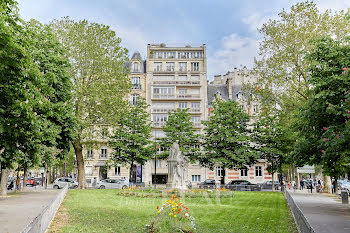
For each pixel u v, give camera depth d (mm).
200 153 44969
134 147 41156
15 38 12094
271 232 12016
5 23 12297
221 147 43281
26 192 33875
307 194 37250
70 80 31344
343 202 24750
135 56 68375
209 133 44469
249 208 19719
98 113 36531
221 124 44000
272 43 35031
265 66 35875
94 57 36500
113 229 12141
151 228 11086
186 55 68562
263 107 36625
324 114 18266
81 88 35656
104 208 18594
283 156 41281
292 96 35344
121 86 37969
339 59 18000
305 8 33906
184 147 44250
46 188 46719
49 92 14266
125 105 37969
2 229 11422
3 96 12633
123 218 14828
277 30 34656
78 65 36344
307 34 32906
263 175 61625
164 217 10992
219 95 68250
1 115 12875
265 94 35906
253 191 40719
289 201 20766
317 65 18562
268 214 16984
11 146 14555
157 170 61688
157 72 65875
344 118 16781
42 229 9859
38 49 29094
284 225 13539
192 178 61625
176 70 66812
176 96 64562
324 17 33594
